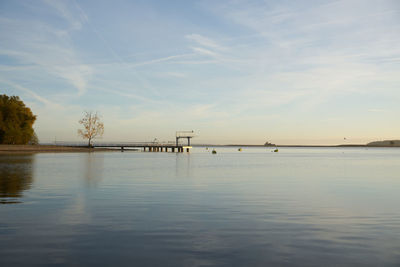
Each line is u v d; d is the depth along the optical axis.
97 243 7.80
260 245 7.73
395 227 9.52
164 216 10.80
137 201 13.63
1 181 20.38
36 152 84.12
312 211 11.82
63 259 6.74
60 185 18.69
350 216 10.99
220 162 48.50
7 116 80.88
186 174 26.97
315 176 26.20
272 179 23.53
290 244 7.83
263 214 11.24
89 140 102.56
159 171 29.72
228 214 11.20
